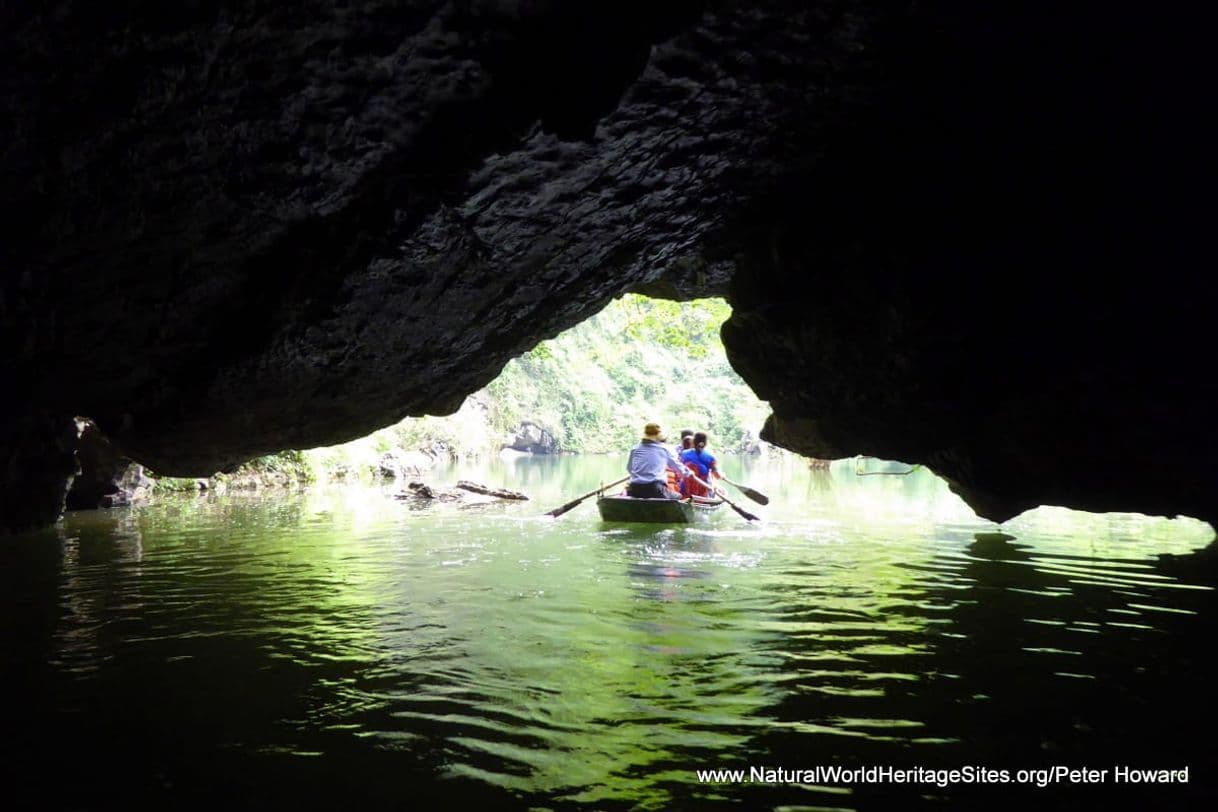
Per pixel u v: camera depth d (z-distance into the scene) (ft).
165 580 16.31
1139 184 13.01
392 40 10.66
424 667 10.50
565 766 7.68
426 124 11.89
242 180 12.19
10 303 13.38
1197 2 10.38
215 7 9.95
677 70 11.94
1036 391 16.72
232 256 13.61
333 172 12.30
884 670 10.37
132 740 8.25
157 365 16.03
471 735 8.37
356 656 10.98
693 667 10.50
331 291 14.53
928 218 15.56
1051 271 14.76
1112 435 16.46
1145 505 17.49
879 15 11.27
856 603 14.02
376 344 16.48
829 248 17.33
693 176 14.79
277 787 7.27
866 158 15.01
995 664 10.62
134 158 11.57
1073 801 7.10
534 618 13.00
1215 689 9.72
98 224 12.44
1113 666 10.56
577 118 12.14
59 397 16.57
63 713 8.97
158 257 13.32
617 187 14.02
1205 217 12.61
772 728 8.55
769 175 15.75
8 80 10.28
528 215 13.88
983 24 11.39
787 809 6.93
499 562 18.17
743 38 11.64
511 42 11.06
